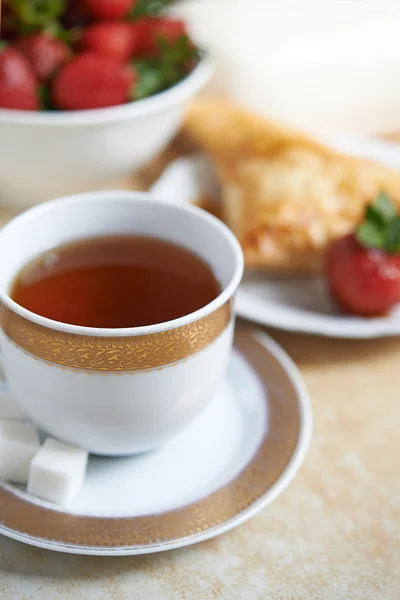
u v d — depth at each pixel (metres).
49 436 0.52
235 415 0.54
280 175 0.70
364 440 0.56
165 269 0.55
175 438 0.53
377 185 0.70
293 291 0.66
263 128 0.74
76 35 0.70
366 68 0.80
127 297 0.53
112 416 0.49
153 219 0.55
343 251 0.63
